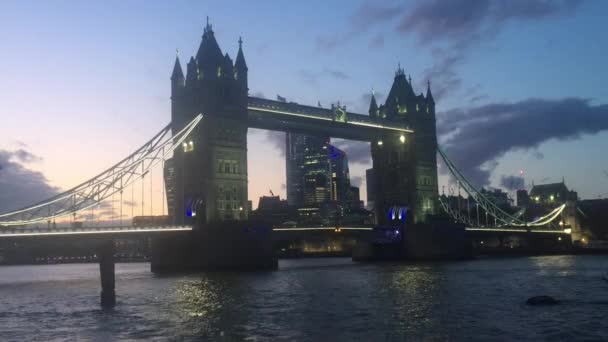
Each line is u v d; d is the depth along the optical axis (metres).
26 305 85.94
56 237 117.06
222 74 156.38
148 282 116.75
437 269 146.38
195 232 143.38
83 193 132.62
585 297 82.12
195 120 151.25
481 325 62.03
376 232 199.00
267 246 149.50
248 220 149.12
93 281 138.38
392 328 61.25
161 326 64.88
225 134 155.25
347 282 111.56
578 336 56.41
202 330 62.09
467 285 101.75
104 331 62.78
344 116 182.75
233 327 63.44
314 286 104.50
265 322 66.12
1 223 113.06
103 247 91.44
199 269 146.50
